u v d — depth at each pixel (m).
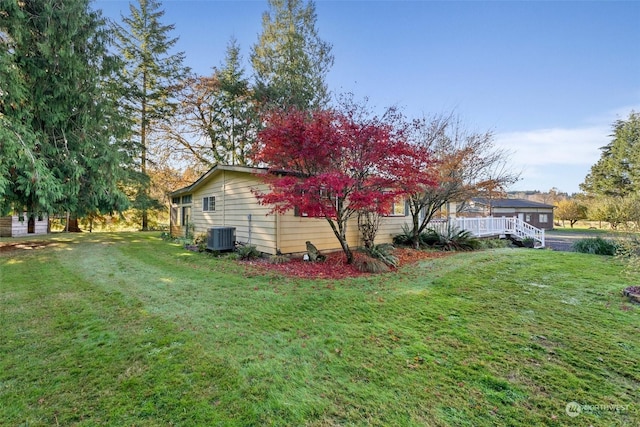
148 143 17.72
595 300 4.26
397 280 5.65
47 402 2.14
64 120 7.32
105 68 8.43
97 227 20.02
